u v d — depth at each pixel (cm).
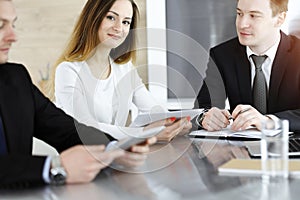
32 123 141
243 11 211
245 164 118
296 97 212
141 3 322
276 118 178
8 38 125
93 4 199
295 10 275
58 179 104
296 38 220
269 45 213
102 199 94
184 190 99
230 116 182
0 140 134
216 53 230
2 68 145
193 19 317
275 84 215
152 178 109
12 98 138
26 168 104
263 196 93
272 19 208
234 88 224
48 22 357
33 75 364
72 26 350
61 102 171
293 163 118
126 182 106
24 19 361
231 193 96
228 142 157
